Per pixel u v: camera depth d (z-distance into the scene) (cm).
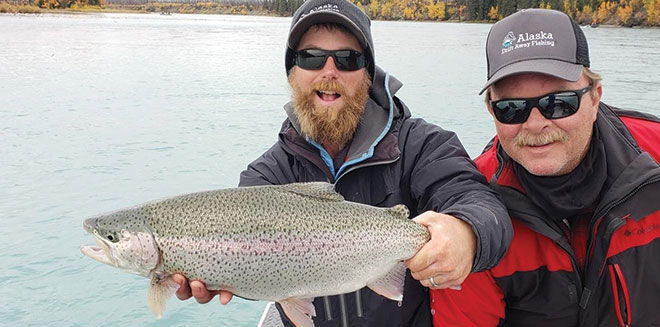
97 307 208
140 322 201
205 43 1432
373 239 90
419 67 979
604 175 94
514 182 101
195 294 91
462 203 92
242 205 92
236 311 212
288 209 91
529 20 92
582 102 90
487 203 90
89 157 402
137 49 1215
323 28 106
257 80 805
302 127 110
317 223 91
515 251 101
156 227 92
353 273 91
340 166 113
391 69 942
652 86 767
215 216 91
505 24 94
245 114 571
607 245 94
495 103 94
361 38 106
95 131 480
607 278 95
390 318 107
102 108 579
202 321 204
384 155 107
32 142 436
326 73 106
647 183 92
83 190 333
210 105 612
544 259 99
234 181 361
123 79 785
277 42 1522
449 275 81
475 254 82
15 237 264
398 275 92
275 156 117
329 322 107
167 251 91
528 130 92
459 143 109
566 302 99
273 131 501
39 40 1340
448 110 605
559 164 92
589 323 98
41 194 324
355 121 109
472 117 573
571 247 98
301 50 108
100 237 92
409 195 109
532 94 90
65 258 245
